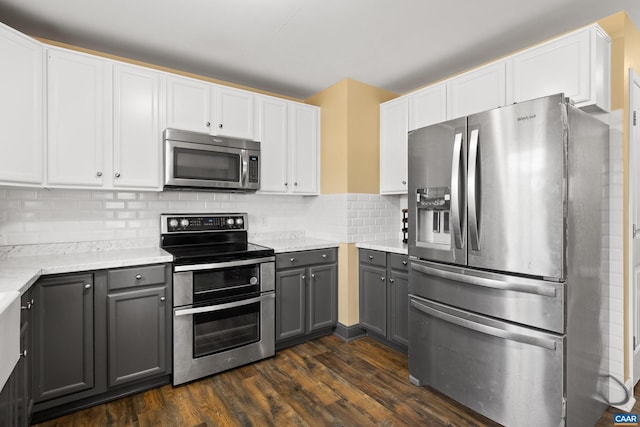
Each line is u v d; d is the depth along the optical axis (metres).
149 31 2.21
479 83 2.39
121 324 2.03
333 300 3.08
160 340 2.16
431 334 2.11
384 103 3.22
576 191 1.62
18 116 1.85
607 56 1.99
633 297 2.10
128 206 2.59
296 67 2.81
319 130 3.34
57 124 2.06
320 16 2.07
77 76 2.13
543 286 1.57
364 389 2.19
